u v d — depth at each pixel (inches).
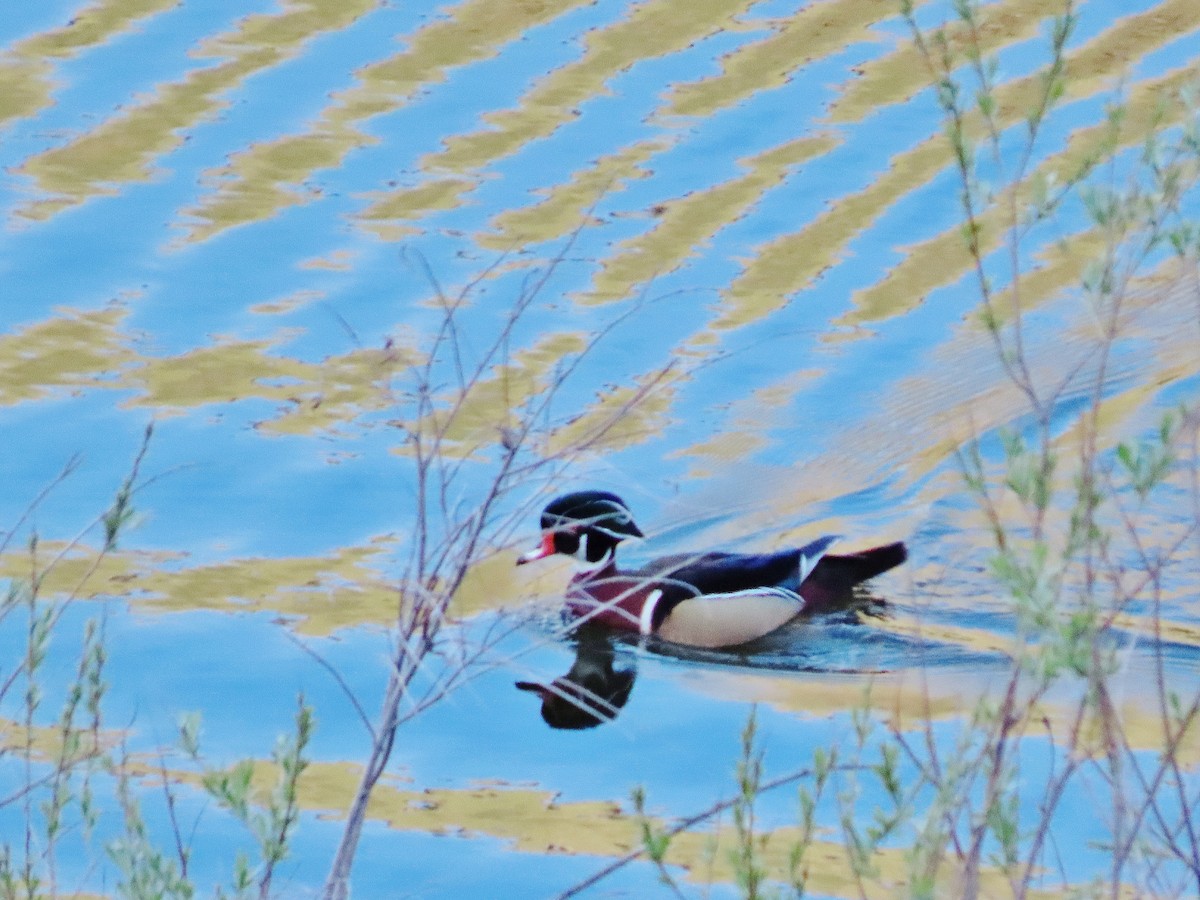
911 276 709.9
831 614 564.4
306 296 684.1
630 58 846.5
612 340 664.4
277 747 319.0
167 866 315.9
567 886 405.7
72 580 530.0
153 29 868.6
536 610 528.7
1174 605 532.1
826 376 664.4
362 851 418.9
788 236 728.3
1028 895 374.0
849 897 394.9
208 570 539.2
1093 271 327.3
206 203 741.3
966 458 634.2
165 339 660.7
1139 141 771.4
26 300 682.2
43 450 594.9
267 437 603.8
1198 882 331.0
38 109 800.9
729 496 612.4
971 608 562.9
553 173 762.8
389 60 842.8
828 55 848.9
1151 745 443.5
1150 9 890.7
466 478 580.4
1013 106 805.2
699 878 406.0
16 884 362.9
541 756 464.1
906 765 446.6
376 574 538.3
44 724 458.0
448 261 705.0
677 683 513.3
